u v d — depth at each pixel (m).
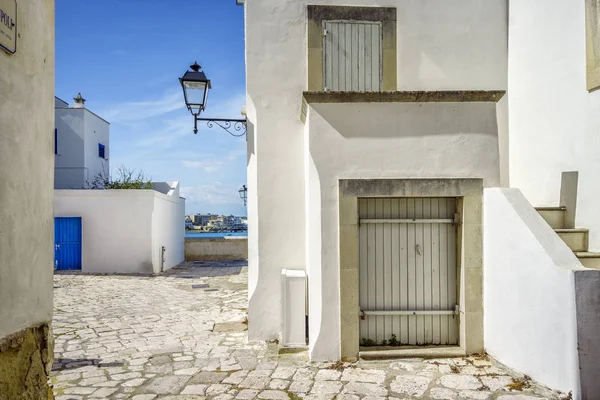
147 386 4.35
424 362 4.71
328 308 4.84
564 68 5.49
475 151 4.95
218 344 5.83
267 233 5.98
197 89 7.55
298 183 6.01
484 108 4.96
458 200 5.06
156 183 17.33
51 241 2.73
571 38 5.38
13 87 2.29
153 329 6.75
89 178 19.25
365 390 4.09
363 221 5.06
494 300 4.70
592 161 5.08
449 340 5.09
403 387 4.13
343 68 6.18
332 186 4.89
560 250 4.06
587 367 3.69
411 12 6.32
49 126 2.73
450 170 4.93
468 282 4.89
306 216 5.68
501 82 6.47
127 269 13.98
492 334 4.73
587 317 3.71
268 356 5.19
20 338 2.34
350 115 4.93
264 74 6.08
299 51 6.12
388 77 6.22
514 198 4.56
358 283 4.90
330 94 4.85
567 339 3.79
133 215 14.03
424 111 4.95
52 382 4.49
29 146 2.46
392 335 5.09
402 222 5.09
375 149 4.92
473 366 4.58
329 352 4.84
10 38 2.25
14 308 2.29
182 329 6.73
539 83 5.91
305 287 5.35
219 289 10.82
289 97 6.08
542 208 5.46
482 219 4.91
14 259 2.29
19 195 2.34
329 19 6.17
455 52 6.37
